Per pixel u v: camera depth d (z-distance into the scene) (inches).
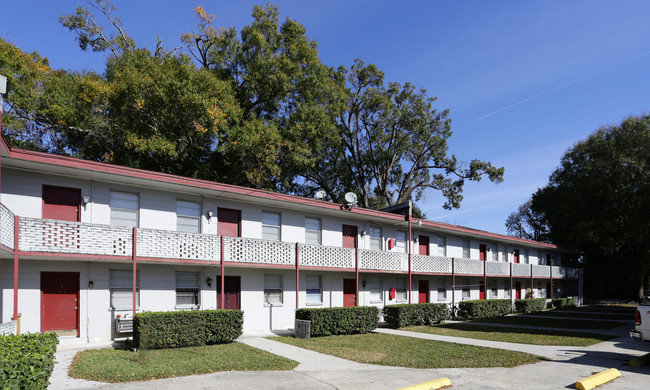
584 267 1883.6
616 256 1747.0
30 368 211.2
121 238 566.6
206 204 706.2
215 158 1115.9
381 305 981.2
